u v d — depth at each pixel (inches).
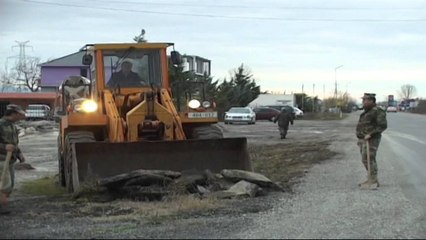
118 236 293.1
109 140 459.2
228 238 288.4
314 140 1090.1
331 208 368.8
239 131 1469.0
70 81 578.6
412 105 5211.6
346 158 703.1
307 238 289.6
